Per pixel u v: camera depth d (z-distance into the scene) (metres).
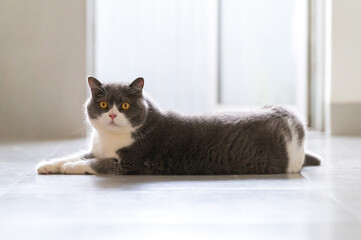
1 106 4.74
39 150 3.40
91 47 4.92
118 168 2.25
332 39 4.55
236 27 5.12
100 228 1.32
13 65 4.71
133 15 5.03
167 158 2.26
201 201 1.65
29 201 1.65
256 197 1.72
